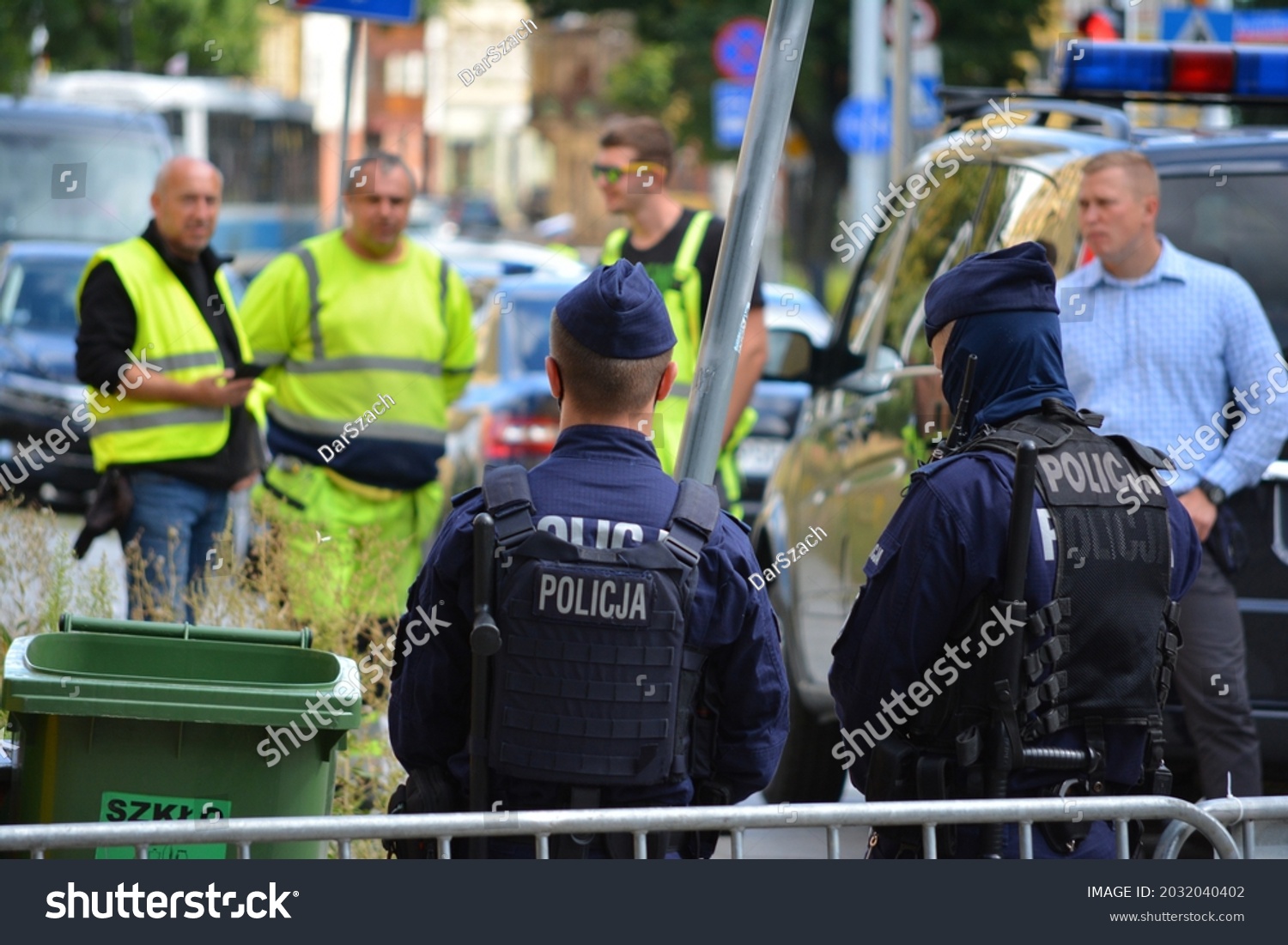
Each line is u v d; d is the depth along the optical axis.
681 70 104.38
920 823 8.53
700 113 103.88
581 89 125.81
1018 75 89.06
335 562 15.33
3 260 38.66
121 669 10.21
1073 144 15.16
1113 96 16.94
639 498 8.77
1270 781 14.78
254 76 54.97
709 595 8.62
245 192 54.91
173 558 16.17
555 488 8.77
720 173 125.12
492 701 8.59
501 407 30.27
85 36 77.06
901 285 17.47
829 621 17.23
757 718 8.91
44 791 8.95
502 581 8.54
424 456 18.20
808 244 100.44
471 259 39.19
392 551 15.70
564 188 122.81
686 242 18.38
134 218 53.28
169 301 17.14
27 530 14.84
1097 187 13.93
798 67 11.08
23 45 75.38
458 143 105.00
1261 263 15.02
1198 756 14.02
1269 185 14.95
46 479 32.94
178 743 8.98
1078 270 14.34
